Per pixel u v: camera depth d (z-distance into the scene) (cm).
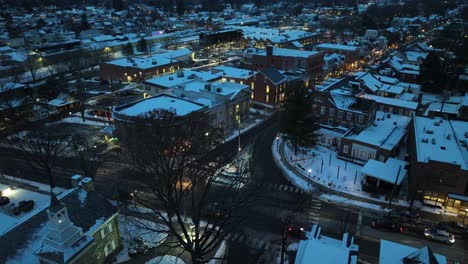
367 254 4397
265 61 12569
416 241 4662
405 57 14138
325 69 12862
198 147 5303
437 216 5159
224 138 7581
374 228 4909
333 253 3381
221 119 8075
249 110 9481
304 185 6003
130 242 4475
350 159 6931
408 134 7375
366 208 5369
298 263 3500
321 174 6372
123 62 12862
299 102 6800
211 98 8144
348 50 14362
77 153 7138
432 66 11575
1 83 10950
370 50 16212
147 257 4284
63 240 3428
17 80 12081
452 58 14225
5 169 6544
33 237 3675
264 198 5575
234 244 4578
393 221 4922
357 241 4638
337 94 7944
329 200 5575
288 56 11994
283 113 7138
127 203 5391
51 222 3384
